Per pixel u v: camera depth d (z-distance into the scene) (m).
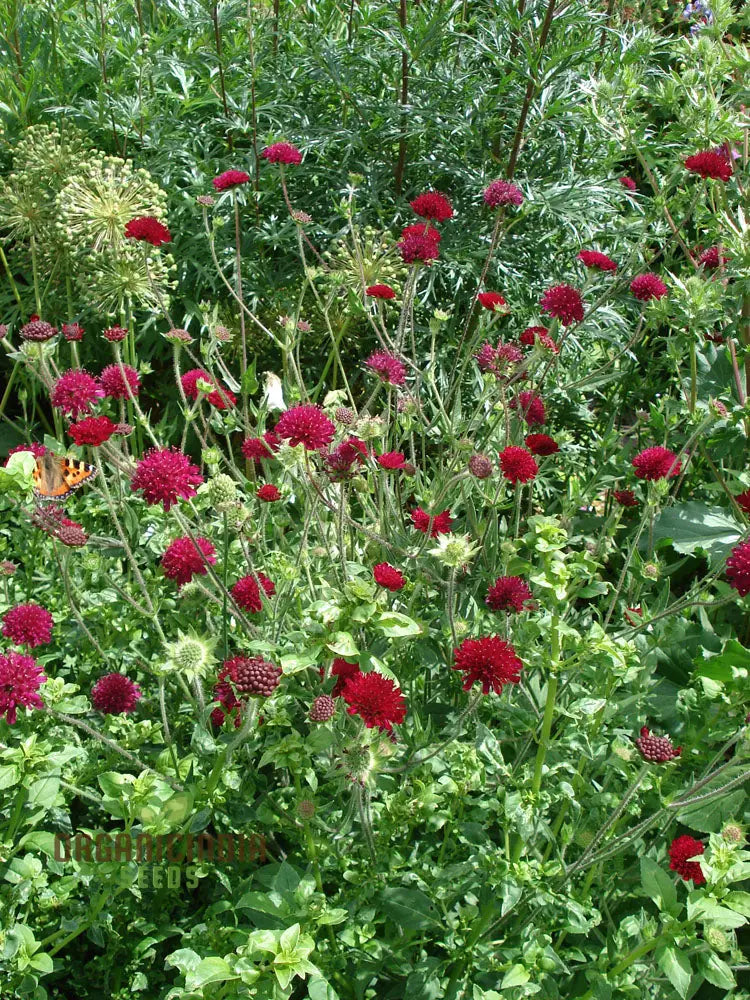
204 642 0.48
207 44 1.08
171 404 1.00
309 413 0.52
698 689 0.59
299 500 0.70
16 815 0.46
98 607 0.62
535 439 0.65
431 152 1.04
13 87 1.04
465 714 0.48
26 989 0.45
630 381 0.95
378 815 0.49
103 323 0.99
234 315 0.99
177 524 0.65
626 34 1.16
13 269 1.05
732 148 0.88
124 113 1.01
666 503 0.76
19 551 0.69
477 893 0.50
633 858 0.54
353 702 0.43
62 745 0.50
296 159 0.80
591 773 0.55
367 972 0.47
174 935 0.52
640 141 0.89
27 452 0.50
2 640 0.59
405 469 0.70
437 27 0.95
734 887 0.53
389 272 0.88
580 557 0.49
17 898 0.46
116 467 0.64
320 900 0.43
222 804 0.49
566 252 1.02
